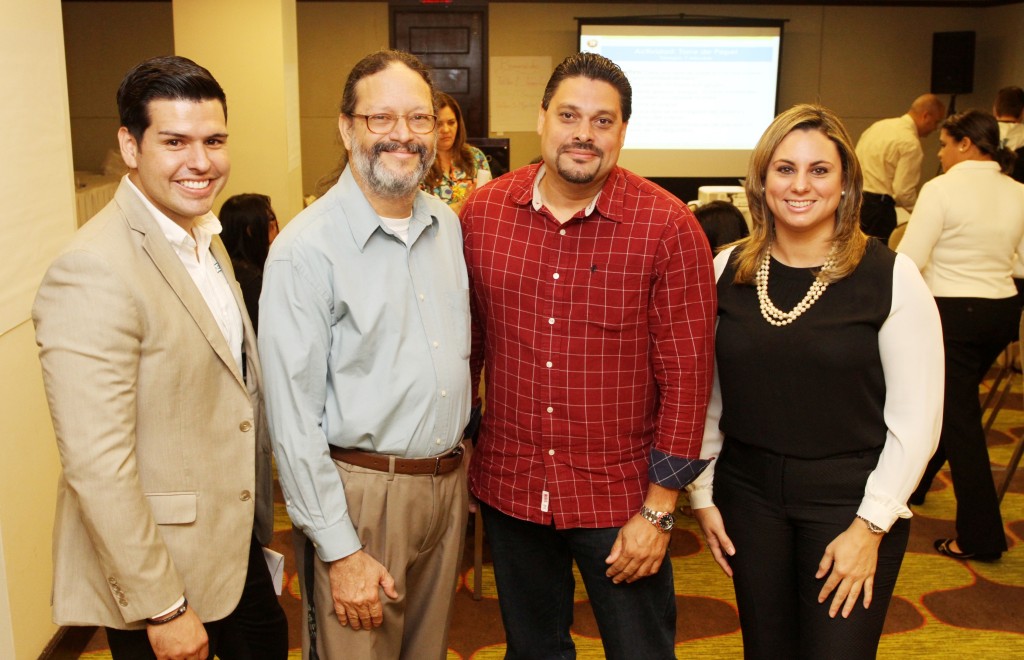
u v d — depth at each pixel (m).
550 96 1.74
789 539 1.81
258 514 1.81
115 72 8.23
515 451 1.89
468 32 8.55
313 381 1.63
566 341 1.81
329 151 8.61
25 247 2.32
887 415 1.73
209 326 1.58
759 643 1.84
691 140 8.85
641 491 1.87
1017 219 3.11
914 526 3.52
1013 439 4.48
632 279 1.77
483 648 2.66
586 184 1.73
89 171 8.34
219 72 5.17
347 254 1.65
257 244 3.27
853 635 1.72
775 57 8.71
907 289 1.70
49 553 2.50
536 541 1.99
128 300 1.44
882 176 6.52
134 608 1.47
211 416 1.59
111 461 1.42
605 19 8.51
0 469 2.23
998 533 3.18
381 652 1.77
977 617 2.84
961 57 8.45
